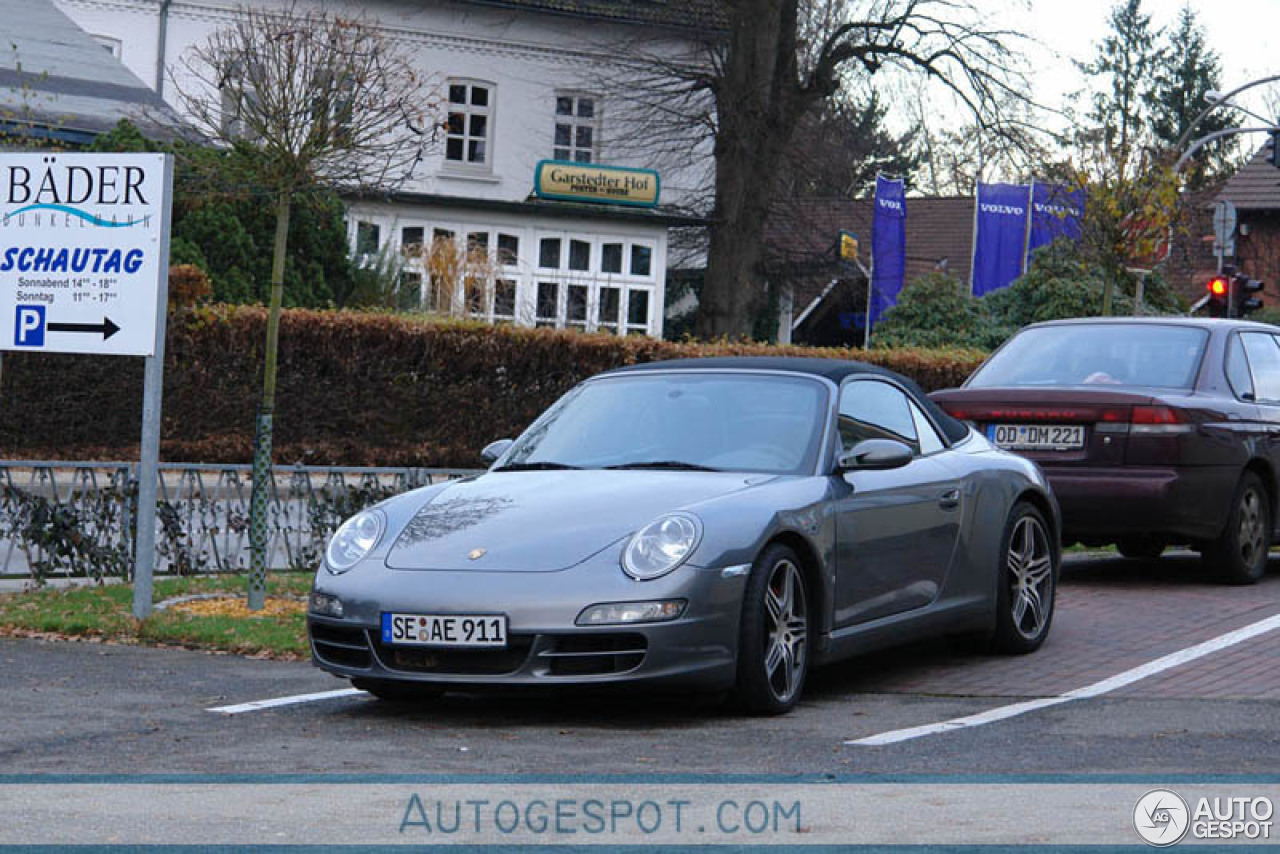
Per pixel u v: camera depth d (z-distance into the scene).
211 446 23.55
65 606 11.16
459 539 7.74
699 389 8.98
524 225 39.69
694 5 41.28
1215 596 12.01
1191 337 12.99
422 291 32.59
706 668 7.43
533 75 45.91
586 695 8.42
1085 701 8.14
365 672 7.58
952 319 39.03
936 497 9.02
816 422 8.59
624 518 7.68
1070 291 37.25
